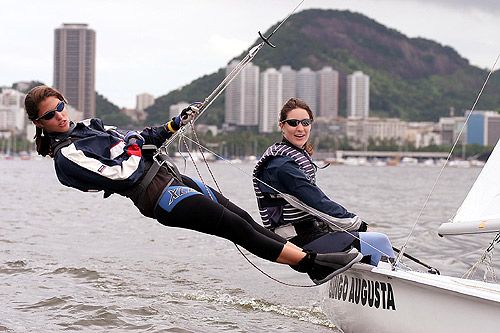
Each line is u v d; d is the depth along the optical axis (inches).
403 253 210.7
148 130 209.6
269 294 321.4
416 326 193.5
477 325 180.7
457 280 199.5
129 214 743.7
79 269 374.0
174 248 465.1
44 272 367.2
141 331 258.1
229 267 389.7
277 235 204.5
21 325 262.1
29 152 5506.9
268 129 6697.8
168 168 203.6
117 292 322.7
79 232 558.9
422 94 7642.7
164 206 197.8
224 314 285.4
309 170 216.8
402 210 847.7
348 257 201.6
